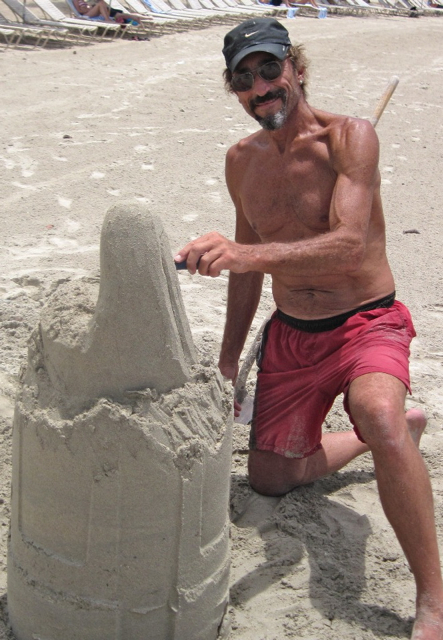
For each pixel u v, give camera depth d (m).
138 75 11.63
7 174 7.21
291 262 2.52
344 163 2.75
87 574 2.21
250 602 2.65
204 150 8.34
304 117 2.89
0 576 2.71
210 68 12.64
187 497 2.18
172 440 2.14
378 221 2.92
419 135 9.64
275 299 3.15
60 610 2.25
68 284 2.32
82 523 2.17
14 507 2.34
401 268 5.87
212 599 2.36
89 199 6.79
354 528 3.02
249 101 2.81
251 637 2.51
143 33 15.41
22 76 10.92
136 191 7.06
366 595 2.69
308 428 3.00
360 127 2.79
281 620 2.58
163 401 2.16
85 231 6.12
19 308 4.64
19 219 6.24
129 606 2.23
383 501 2.51
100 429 2.09
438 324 5.02
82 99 9.98
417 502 2.45
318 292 2.94
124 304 2.05
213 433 2.26
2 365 4.05
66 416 2.14
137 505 2.14
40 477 2.19
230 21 18.72
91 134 8.59
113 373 2.12
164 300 2.11
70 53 12.91
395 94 11.77
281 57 2.73
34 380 2.24
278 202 2.99
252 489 3.23
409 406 3.99
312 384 2.95
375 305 2.91
